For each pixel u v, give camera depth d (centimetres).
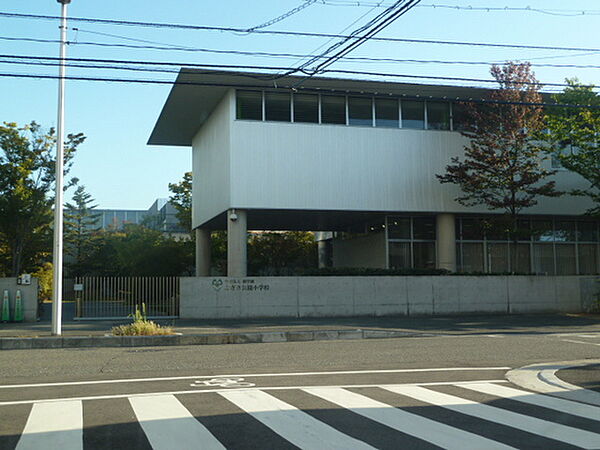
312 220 3266
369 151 2791
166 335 1700
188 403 819
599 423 708
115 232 5603
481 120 2689
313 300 2422
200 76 2577
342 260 3644
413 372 1112
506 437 639
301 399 847
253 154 2667
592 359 1292
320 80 2623
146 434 649
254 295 2370
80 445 608
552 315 2575
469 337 1775
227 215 2870
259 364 1227
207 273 3450
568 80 2669
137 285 2311
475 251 3059
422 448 595
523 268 3133
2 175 2808
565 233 3228
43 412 767
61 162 1719
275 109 2719
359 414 750
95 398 861
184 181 4638
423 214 2956
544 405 815
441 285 2559
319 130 2742
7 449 598
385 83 2655
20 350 1539
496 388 945
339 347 1526
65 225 5594
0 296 2188
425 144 2861
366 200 2766
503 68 2694
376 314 2478
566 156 2681
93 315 2272
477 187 2686
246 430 666
